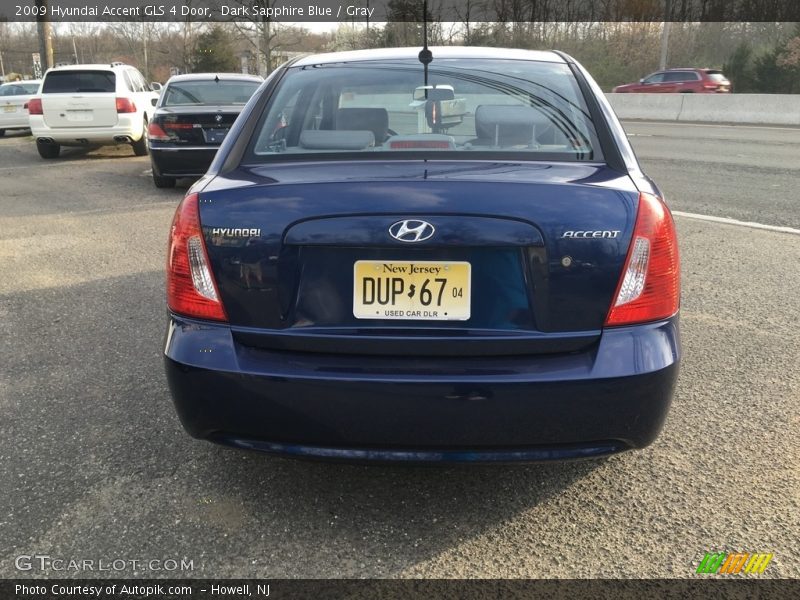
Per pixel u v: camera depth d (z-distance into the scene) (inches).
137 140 505.4
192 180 417.4
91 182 404.2
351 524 98.6
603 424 87.0
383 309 87.0
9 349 161.3
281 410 88.0
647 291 87.6
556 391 85.0
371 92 111.9
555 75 117.0
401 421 86.5
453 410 85.5
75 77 490.9
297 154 102.7
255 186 90.0
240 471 111.3
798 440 119.0
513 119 104.4
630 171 96.5
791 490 105.2
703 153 493.7
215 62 1758.1
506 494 105.3
